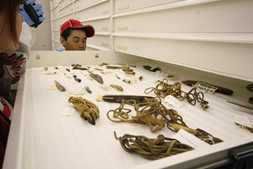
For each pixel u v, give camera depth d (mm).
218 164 436
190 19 1156
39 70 1747
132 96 1012
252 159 486
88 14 3102
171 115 761
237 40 859
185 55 1232
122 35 2012
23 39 1172
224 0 926
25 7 1302
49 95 1044
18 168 348
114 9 2164
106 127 711
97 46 2918
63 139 617
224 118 819
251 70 840
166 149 527
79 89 1169
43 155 531
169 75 1526
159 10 1406
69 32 2227
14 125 525
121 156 542
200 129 691
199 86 1251
